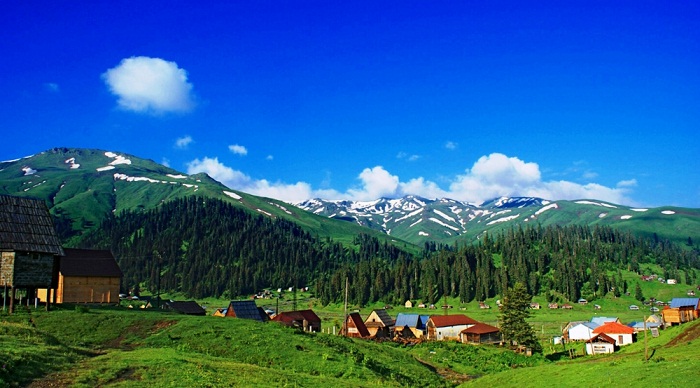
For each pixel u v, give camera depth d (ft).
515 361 337.11
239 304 419.74
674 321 444.96
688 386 142.72
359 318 465.47
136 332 215.10
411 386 197.36
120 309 277.85
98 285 317.83
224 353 195.83
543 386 185.37
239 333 216.74
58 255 249.55
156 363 149.89
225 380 140.87
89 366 144.15
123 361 151.12
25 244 239.30
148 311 272.92
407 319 508.94
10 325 177.47
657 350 270.26
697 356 197.36
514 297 390.83
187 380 134.10
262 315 435.53
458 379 262.67
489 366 311.88
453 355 339.36
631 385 156.46
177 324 225.56
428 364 310.65
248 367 165.27
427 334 490.90
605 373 180.14
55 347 159.02
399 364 244.83
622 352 328.08
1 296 252.42
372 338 440.45
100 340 204.23
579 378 182.50
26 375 125.90
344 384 161.89
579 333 463.42
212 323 230.68
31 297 254.68
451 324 484.33
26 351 142.00
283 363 192.03
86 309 243.19
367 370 198.49
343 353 214.90
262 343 208.13
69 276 308.60
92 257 327.26
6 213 242.78
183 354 175.83
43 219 253.03
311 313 440.86
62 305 258.16
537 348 379.96
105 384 128.57
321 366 191.52
